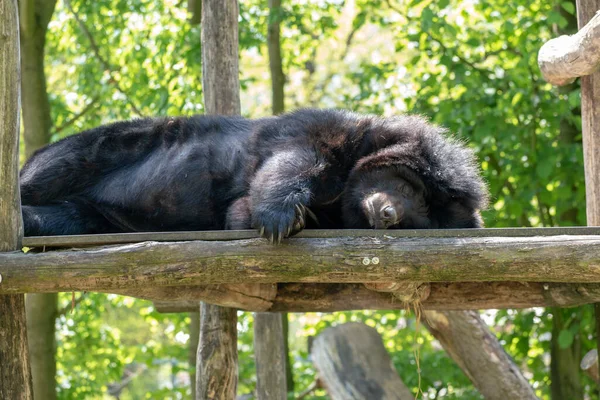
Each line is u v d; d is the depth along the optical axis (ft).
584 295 20.70
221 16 27.84
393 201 20.35
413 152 21.43
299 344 79.56
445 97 42.39
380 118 22.71
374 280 17.83
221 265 17.69
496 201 40.09
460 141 23.22
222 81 27.78
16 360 19.06
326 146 21.25
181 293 20.52
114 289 18.06
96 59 47.96
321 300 22.27
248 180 21.17
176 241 17.98
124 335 73.97
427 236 17.85
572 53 22.08
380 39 84.74
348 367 32.48
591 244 17.15
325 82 82.94
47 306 40.81
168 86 41.63
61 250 18.16
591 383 41.75
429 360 42.60
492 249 17.44
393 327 46.60
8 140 18.30
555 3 37.27
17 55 18.43
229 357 25.63
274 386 30.48
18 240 18.53
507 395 29.89
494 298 21.57
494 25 42.65
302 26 46.16
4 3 18.08
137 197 22.47
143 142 23.30
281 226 17.78
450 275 17.62
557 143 39.93
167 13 44.01
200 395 25.62
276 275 17.78
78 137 23.26
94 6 44.09
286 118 22.21
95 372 47.67
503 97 38.63
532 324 40.37
